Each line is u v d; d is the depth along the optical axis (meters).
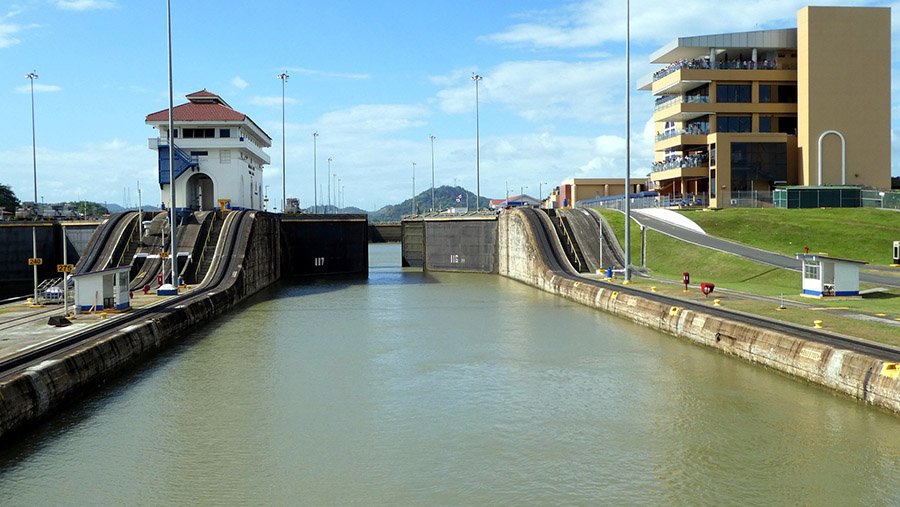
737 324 39.19
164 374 38.56
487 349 44.97
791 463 24.62
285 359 42.41
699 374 36.66
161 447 27.27
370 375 38.47
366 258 109.50
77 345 34.69
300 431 29.27
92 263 73.75
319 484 23.89
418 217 121.06
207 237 78.12
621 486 23.33
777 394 31.98
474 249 107.44
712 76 99.50
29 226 87.44
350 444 27.72
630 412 30.98
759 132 99.81
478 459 26.00
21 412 27.31
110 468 25.14
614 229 86.69
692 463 25.05
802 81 95.94
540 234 87.44
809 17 94.50
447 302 68.94
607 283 64.75
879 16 95.12
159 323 44.56
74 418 30.62
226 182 96.19
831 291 47.44
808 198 89.50
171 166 59.50
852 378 29.53
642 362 40.12
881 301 45.50
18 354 32.19
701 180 105.06
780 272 61.16
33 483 23.83
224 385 36.34
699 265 69.56
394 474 24.72
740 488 22.86
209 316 56.31
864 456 24.84
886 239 70.94
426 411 31.91
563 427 29.33
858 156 95.50
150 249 76.25
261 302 70.25
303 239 103.62
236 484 23.91
